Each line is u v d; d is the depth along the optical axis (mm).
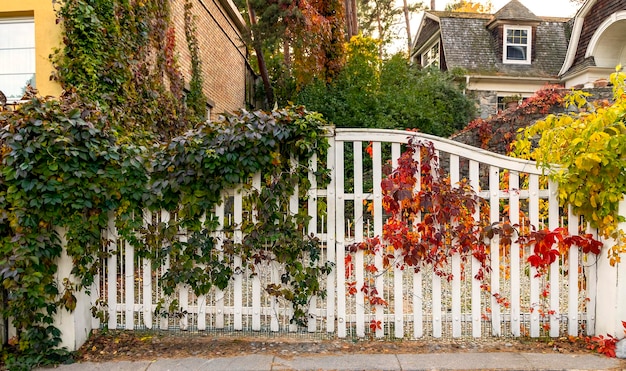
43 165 3541
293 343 3883
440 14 19688
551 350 3715
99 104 5586
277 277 4004
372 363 3484
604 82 11820
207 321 4113
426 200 3816
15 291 3510
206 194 3896
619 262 3645
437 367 3418
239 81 15023
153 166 3889
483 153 3887
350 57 14234
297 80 15375
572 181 3709
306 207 3953
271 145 3766
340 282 3951
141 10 6645
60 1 5512
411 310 4410
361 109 12711
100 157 3760
